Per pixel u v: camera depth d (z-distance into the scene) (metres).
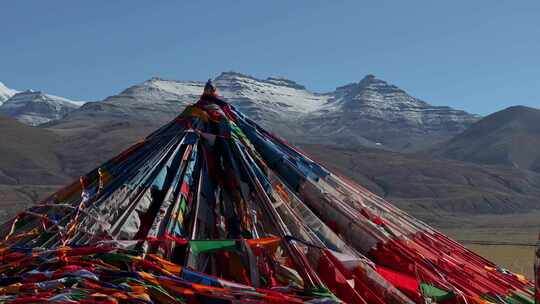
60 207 10.97
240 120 12.35
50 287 8.52
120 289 8.47
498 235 76.56
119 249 9.32
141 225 10.21
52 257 9.30
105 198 10.65
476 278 11.24
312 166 12.29
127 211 10.26
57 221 10.43
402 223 12.31
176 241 9.65
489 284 11.17
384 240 10.84
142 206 10.36
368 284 9.70
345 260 9.78
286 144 12.53
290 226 10.27
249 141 12.01
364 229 10.88
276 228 10.08
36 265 9.27
